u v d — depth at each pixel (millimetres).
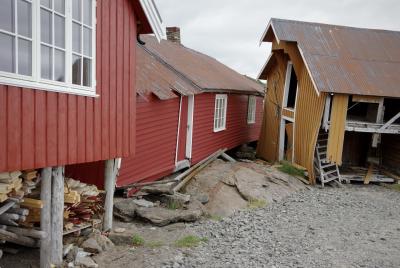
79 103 7020
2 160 5609
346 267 8617
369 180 17859
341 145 16688
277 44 19297
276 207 13117
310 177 17094
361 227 11570
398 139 18453
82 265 7359
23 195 6750
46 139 6332
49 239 6965
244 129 23531
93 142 7492
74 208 8195
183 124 15328
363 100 16547
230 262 8430
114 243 8781
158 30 8961
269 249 9398
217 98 18562
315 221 11914
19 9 5586
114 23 7883
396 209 13820
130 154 8703
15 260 7363
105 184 8961
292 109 19391
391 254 9523
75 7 6691
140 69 13445
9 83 5512
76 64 6852
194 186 13547
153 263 7961
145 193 11703
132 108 8711
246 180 14617
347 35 19438
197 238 9523
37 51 5852
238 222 11195
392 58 18531
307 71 17859
